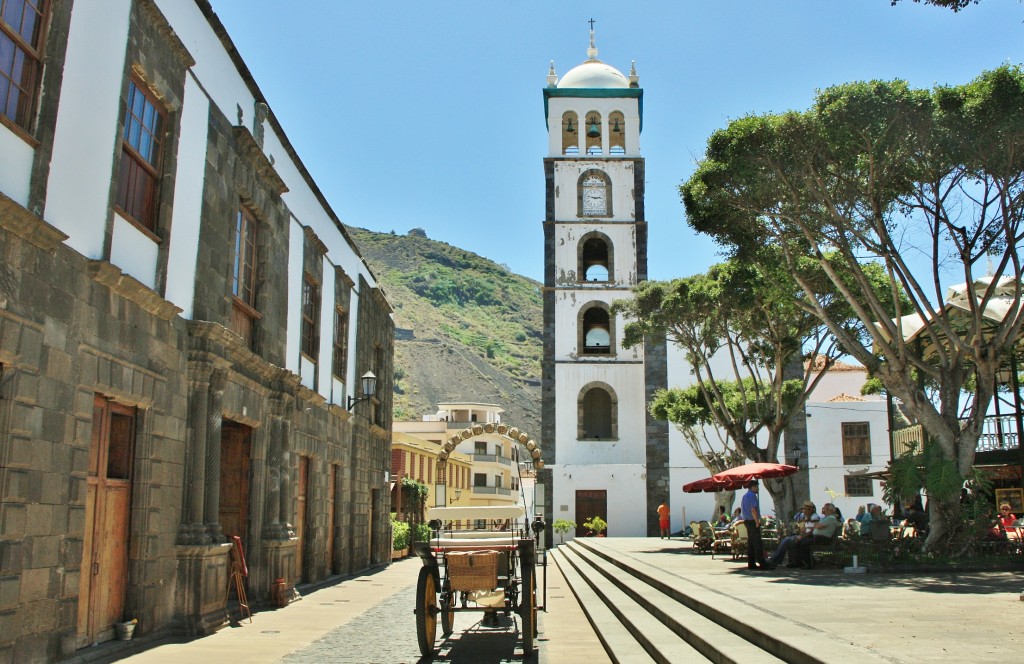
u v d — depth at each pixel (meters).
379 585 18.97
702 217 19.08
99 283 8.98
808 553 16.22
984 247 16.36
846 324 24.95
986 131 14.78
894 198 16.94
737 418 32.41
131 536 10.07
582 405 40.41
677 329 29.28
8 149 7.48
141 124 10.48
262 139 14.86
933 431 16.27
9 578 7.32
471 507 11.34
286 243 16.14
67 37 8.37
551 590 18.42
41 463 7.85
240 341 12.65
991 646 6.70
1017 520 20.23
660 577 14.15
